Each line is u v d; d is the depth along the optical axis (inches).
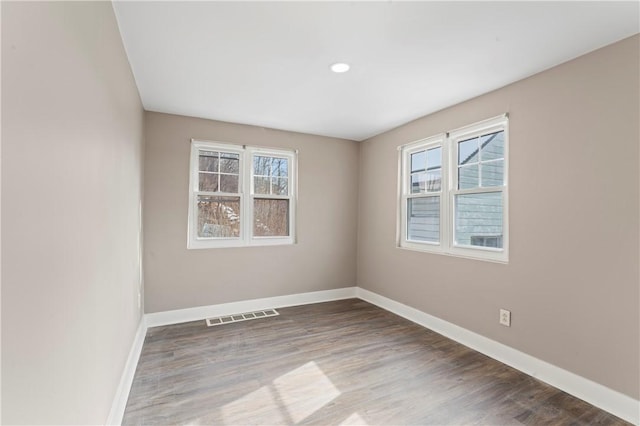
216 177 149.9
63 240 39.9
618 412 76.5
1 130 26.5
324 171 174.6
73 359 43.3
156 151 135.2
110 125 65.0
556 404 80.7
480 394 84.9
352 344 116.5
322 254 174.2
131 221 95.0
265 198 160.9
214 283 146.7
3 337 27.0
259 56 88.2
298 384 89.1
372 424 72.8
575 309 85.7
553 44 80.6
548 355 91.5
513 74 97.7
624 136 76.9
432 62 91.0
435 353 109.6
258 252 156.9
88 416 50.2
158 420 73.4
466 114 119.6
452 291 123.7
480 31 75.7
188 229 141.9
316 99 119.7
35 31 32.2
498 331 106.0
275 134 160.9
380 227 166.4
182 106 128.0
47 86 35.0
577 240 85.6
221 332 126.9
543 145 94.1
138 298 111.6
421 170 144.5
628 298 75.8
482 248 114.3
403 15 69.9
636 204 74.8
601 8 66.5
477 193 117.5
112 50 66.7
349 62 91.5
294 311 155.2
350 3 66.0
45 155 34.7
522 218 99.5
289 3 65.9
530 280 97.0
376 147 170.7
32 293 32.1
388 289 159.6
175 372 95.0
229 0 64.8
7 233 27.6
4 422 27.2
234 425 72.1
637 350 74.1
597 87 82.0
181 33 76.9
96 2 54.2
